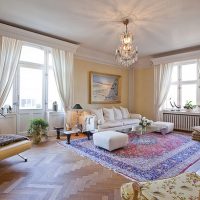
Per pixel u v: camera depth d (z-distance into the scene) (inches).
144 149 150.5
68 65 204.2
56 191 84.4
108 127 195.9
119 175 102.0
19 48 167.5
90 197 79.7
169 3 119.0
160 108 255.4
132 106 291.7
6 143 112.5
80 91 227.8
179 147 157.2
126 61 160.9
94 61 243.3
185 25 153.7
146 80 274.5
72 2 119.0
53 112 201.0
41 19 145.6
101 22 149.6
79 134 211.6
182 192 54.1
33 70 194.2
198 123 220.2
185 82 243.3
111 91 263.0
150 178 98.2
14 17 142.4
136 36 180.1
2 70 155.9
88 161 123.2
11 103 177.5
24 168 110.7
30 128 172.4
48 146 160.1
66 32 172.9
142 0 116.4
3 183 91.7
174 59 235.3
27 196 79.9
